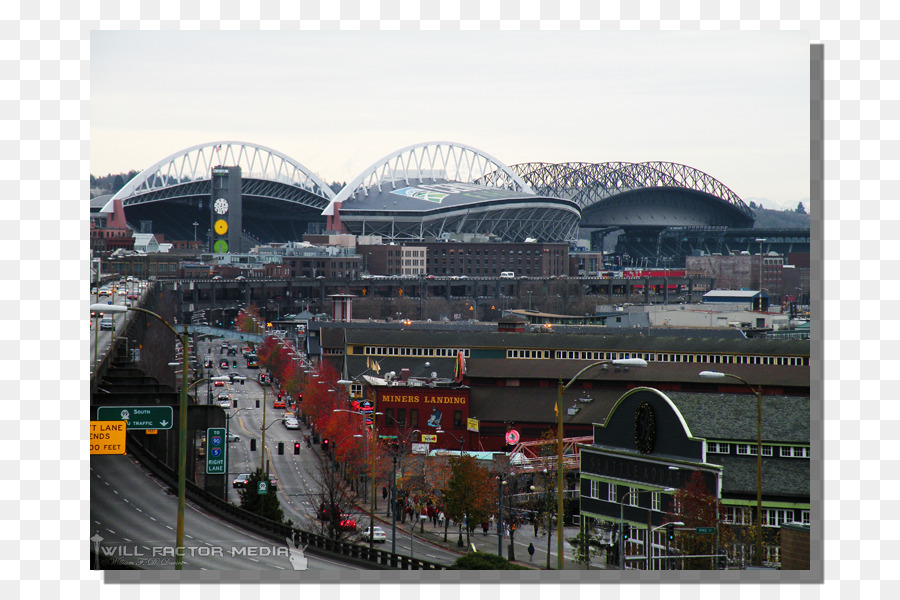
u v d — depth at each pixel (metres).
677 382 152.88
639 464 98.62
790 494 89.56
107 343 157.88
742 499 89.75
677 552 82.25
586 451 105.12
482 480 105.62
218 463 103.56
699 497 85.62
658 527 88.19
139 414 76.12
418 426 150.50
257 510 101.50
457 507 103.88
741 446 93.81
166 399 106.50
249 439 166.88
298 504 118.50
